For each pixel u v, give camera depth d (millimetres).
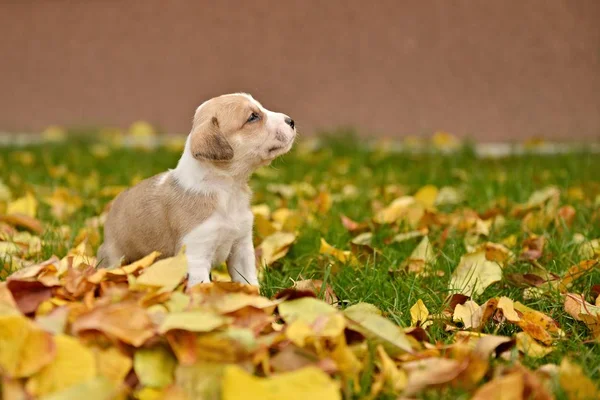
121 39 12000
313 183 7996
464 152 9586
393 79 11250
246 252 4617
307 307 3355
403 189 7582
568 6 10617
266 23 11461
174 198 4371
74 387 2721
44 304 3344
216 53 11656
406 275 4609
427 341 3588
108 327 3025
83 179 8047
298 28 11406
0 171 8469
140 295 3354
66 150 9930
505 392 2842
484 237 5609
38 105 12266
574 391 3018
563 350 3557
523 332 3654
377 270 4555
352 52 11305
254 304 3312
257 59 11539
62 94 12195
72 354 2887
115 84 12062
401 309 4066
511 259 4930
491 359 3344
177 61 11836
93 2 12000
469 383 3068
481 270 4539
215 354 3021
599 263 4551
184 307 3260
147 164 8883
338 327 3107
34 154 9680
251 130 4449
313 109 11461
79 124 12125
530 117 10898
